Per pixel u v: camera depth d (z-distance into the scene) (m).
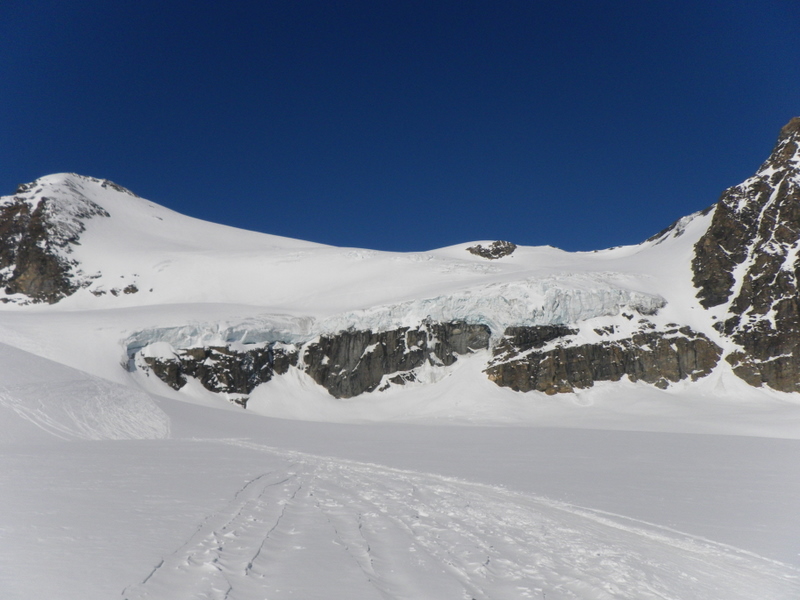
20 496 13.12
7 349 51.47
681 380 79.56
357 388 84.62
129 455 24.22
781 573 10.02
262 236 165.62
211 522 11.25
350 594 7.71
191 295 113.50
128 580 7.58
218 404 77.44
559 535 12.11
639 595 8.69
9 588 6.98
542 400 76.06
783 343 77.81
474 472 21.44
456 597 7.97
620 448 31.97
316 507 13.64
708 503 15.90
